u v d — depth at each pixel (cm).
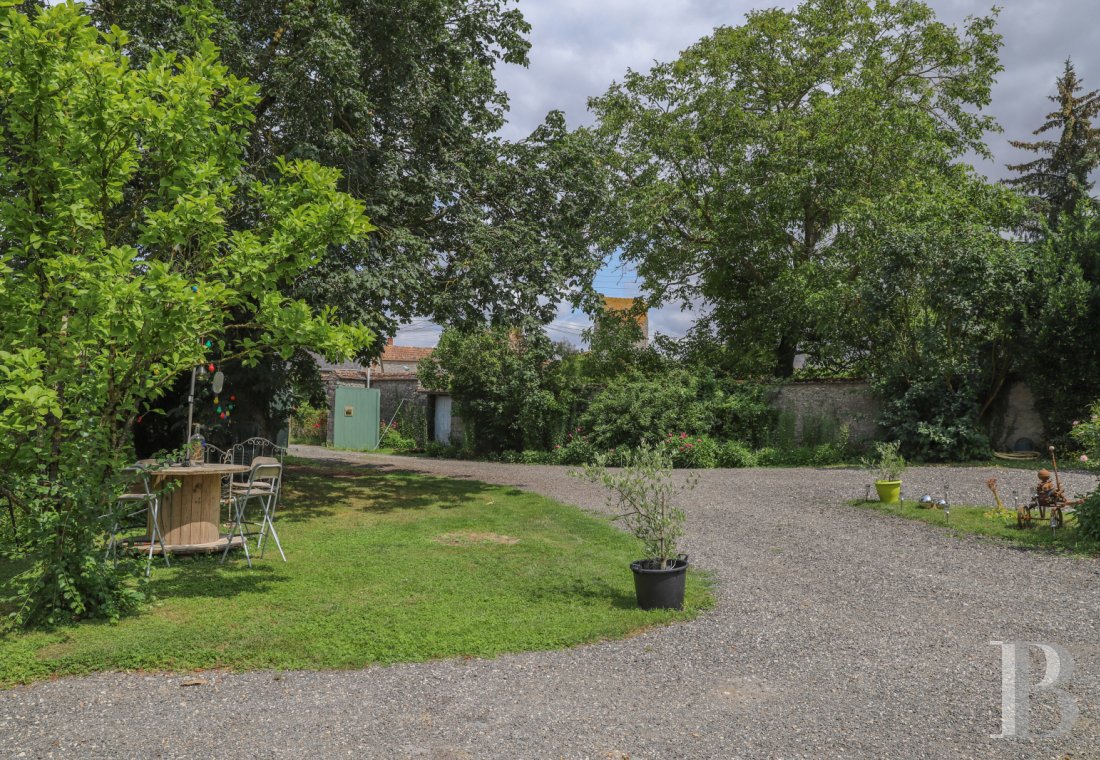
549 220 1399
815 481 1413
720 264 2272
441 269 1367
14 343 538
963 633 546
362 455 2508
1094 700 415
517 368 2173
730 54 2148
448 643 513
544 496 1336
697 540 909
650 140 2198
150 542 777
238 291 635
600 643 526
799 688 441
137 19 995
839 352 1981
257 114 1180
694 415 1911
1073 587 669
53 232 585
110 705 414
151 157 630
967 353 1638
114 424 622
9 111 573
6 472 561
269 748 362
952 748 358
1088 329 1509
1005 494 1176
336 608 600
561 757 352
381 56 1183
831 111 1953
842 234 1925
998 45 2070
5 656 473
